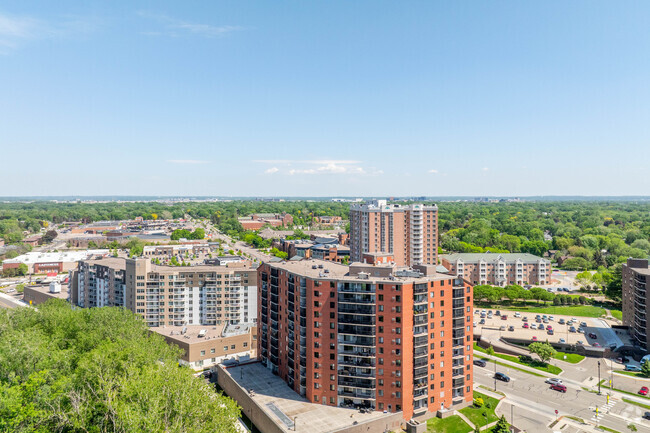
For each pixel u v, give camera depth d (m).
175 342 171.12
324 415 114.19
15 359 101.19
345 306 118.69
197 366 165.25
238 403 131.38
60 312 154.75
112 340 139.50
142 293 194.62
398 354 115.56
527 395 136.62
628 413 124.94
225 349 172.62
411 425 113.12
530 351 167.25
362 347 118.25
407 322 115.81
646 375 152.50
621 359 166.88
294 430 105.56
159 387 90.81
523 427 116.56
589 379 150.00
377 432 111.75
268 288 146.38
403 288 114.62
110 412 89.69
